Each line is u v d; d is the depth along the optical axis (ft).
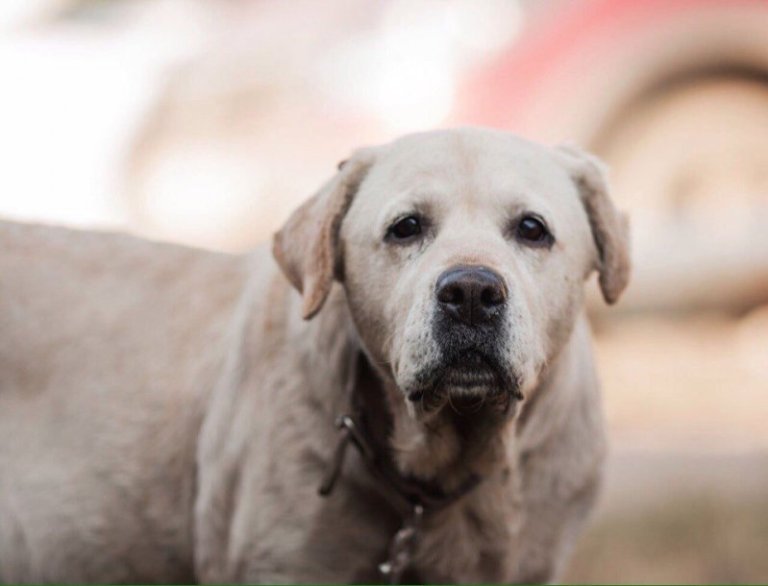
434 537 19.31
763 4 45.03
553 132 44.75
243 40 46.19
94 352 22.68
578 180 19.42
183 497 21.66
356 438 19.02
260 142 45.03
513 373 16.96
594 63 44.83
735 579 26.76
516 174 18.43
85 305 23.07
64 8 50.03
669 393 42.57
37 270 23.49
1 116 48.03
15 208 47.42
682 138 46.44
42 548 22.39
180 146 45.91
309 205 19.42
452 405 17.90
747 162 46.32
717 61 45.44
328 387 19.29
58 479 22.34
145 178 46.39
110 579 22.31
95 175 47.24
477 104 44.24
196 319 22.38
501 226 18.07
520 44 44.60
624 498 30.58
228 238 45.27
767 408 40.78
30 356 22.89
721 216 45.88
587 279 19.36
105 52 48.16
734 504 29.86
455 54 44.42
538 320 17.89
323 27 45.37
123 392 22.30
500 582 19.79
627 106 45.50
